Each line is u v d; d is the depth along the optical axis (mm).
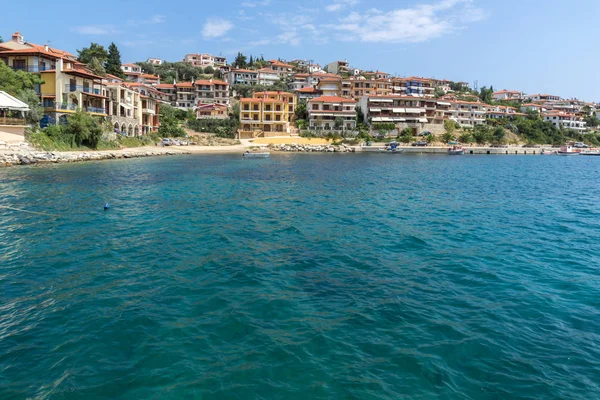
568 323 13445
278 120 131000
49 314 13617
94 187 41219
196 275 17375
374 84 159750
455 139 140500
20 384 9977
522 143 154500
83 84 80250
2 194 35719
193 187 43344
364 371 10672
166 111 126562
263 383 10117
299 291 15812
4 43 81375
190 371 10562
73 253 20203
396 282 16906
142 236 23516
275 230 25438
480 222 28609
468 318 13695
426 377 10453
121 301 14672
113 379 10203
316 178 53625
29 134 64438
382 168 69938
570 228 27047
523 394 9867
